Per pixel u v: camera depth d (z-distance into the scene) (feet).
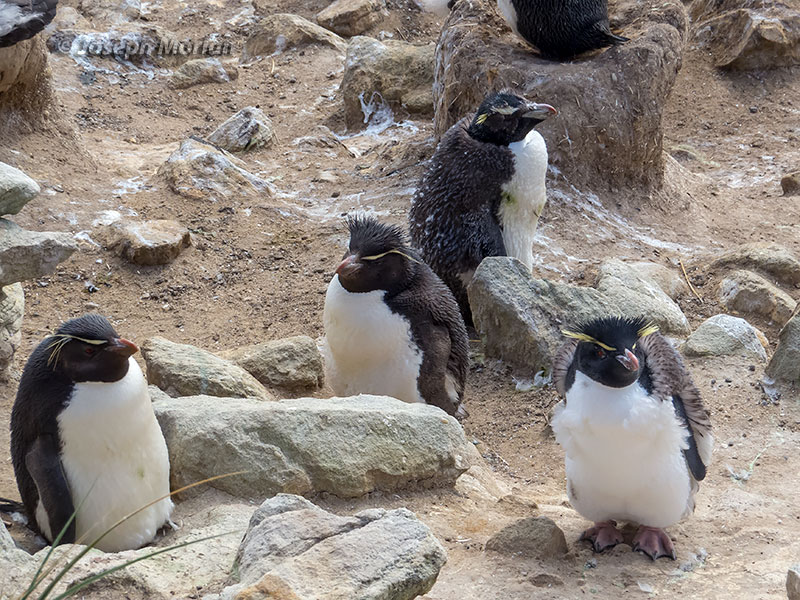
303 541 18.47
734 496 26.48
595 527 23.45
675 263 45.70
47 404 21.30
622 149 49.08
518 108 37.29
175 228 44.68
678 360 22.57
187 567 19.85
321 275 43.70
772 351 38.40
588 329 20.81
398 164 53.72
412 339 29.60
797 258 46.50
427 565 18.04
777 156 60.95
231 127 58.70
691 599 20.58
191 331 39.34
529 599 20.20
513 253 39.42
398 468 25.50
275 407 25.57
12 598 17.38
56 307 40.16
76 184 47.96
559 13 47.44
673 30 50.83
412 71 64.85
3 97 47.24
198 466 24.59
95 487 21.63
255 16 80.64
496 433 33.58
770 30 68.49
